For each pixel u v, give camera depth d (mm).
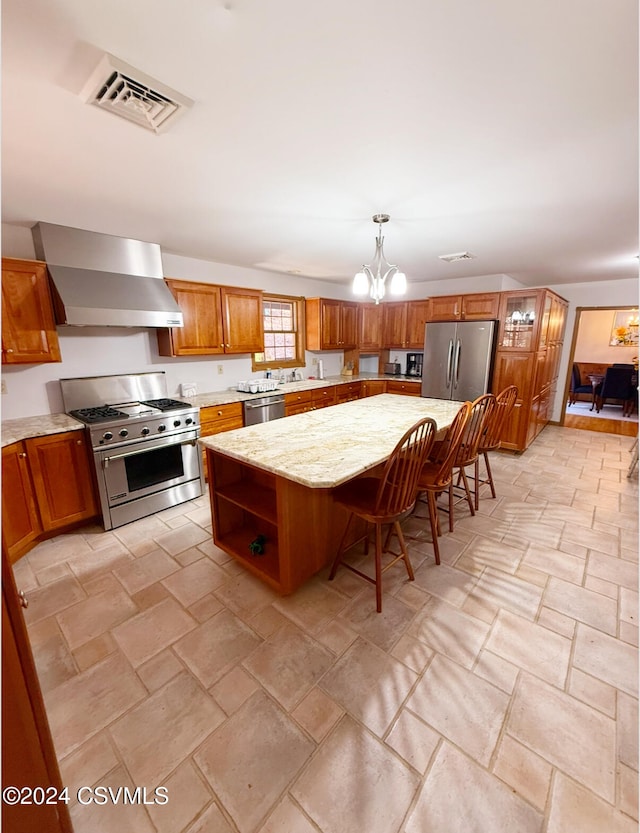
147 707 1462
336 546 2336
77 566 2365
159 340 3578
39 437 2486
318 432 2420
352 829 1090
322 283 5586
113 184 2049
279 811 1136
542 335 4418
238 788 1195
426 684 1542
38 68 1166
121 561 2418
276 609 1977
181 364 3873
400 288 2615
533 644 1739
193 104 1364
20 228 2734
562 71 1205
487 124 1514
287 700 1480
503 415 3137
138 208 2416
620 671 1599
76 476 2703
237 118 1456
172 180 2004
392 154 1749
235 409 3770
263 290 4656
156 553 2510
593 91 1305
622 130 1553
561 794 1167
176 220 2660
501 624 1862
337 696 1494
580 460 4391
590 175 1969
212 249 3512
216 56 1135
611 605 1990
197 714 1432
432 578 2221
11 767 826
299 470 1747
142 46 1090
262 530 2492
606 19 1007
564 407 6035
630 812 1120
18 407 2824
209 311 3723
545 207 2424
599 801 1148
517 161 1817
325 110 1415
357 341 5914
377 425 2598
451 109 1412
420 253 3691
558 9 983
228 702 1476
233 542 2396
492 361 4578
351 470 1743
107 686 1551
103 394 3250
